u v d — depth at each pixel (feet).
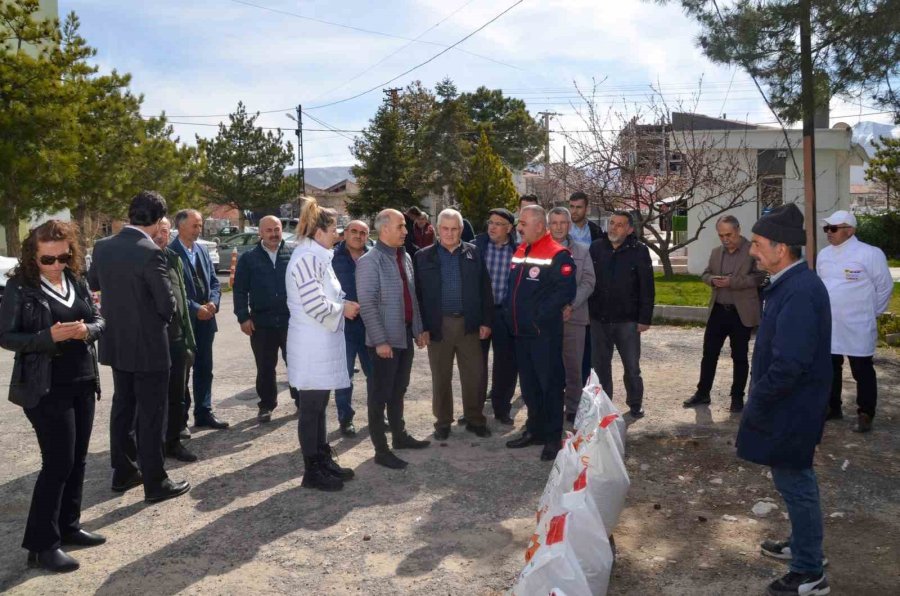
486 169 127.34
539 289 18.57
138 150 73.00
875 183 103.09
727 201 62.13
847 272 20.01
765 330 11.87
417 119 176.96
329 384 16.46
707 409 22.84
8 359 34.81
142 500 16.48
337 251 22.00
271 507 15.87
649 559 13.20
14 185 59.72
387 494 16.48
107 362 15.94
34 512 13.12
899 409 22.40
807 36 24.47
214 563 13.37
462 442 20.29
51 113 59.36
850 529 14.29
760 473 17.31
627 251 21.71
